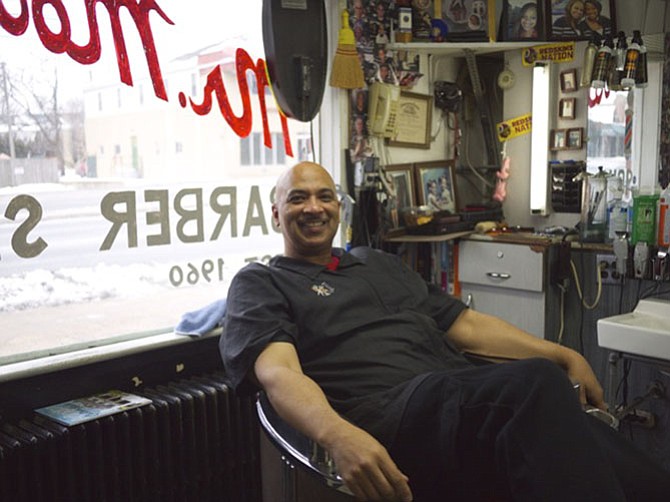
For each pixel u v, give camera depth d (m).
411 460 1.57
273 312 1.81
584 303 2.79
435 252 3.12
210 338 2.37
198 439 2.20
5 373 1.86
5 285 1.96
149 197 2.28
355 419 1.65
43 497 1.85
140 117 2.24
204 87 2.41
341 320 1.89
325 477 1.38
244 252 2.56
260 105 2.58
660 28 2.70
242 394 1.72
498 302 2.98
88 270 2.14
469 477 1.50
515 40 2.99
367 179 2.88
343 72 2.77
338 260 2.06
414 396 1.57
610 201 2.78
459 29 3.00
